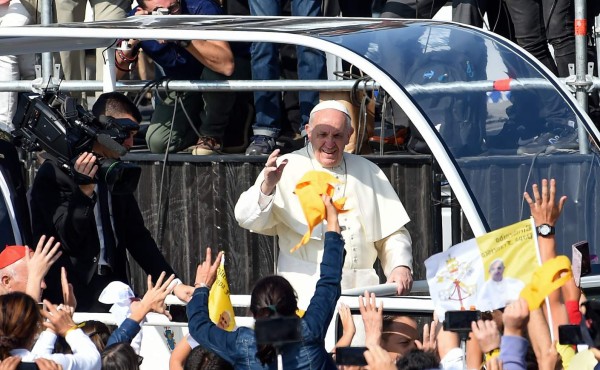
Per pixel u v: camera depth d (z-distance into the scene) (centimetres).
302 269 2234
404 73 2205
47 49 2583
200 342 1681
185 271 2758
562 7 2836
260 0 2962
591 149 2336
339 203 2005
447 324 1565
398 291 2206
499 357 1520
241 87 2725
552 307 1791
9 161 2344
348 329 1789
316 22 2489
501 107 2273
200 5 2922
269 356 1608
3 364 1588
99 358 1709
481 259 1702
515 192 2219
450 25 2419
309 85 2711
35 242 2294
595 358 1600
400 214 2289
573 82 2689
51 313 1731
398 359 1602
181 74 2942
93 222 2306
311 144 2295
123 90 2803
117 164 2231
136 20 2605
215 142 2950
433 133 2111
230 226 2725
